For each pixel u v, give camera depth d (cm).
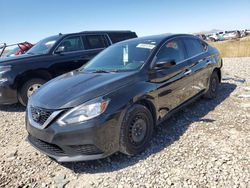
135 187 299
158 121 412
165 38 478
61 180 327
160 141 407
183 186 292
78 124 316
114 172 333
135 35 930
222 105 561
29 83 646
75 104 324
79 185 315
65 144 322
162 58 440
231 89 695
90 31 802
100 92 337
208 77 571
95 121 316
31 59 658
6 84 613
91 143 318
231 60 1484
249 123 450
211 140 395
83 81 383
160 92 407
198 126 454
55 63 691
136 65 412
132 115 353
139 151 371
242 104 557
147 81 389
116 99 337
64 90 361
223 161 332
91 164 357
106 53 498
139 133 369
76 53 739
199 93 539
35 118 351
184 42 518
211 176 304
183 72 468
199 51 558
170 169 327
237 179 294
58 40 725
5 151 420
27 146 432
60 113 326
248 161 328
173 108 448
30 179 334
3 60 643
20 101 644
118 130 336
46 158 385
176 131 440
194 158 347
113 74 396
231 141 386
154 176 316
